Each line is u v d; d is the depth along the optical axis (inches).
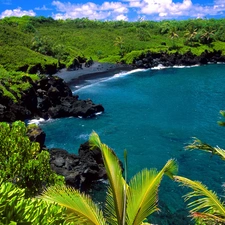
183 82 3459.6
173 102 2655.0
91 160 1317.7
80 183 1181.1
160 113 2338.8
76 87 3203.7
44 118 2209.6
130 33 5753.0
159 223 1036.5
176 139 1813.5
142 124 2085.4
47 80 2417.6
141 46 4813.0
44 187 516.1
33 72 3558.1
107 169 359.9
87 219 340.5
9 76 2345.0
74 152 1684.3
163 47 4773.6
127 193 352.5
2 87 2100.1
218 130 1955.0
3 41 3988.7
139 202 342.6
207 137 1850.4
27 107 2210.9
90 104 2335.1
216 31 5442.9
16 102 2089.1
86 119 2197.3
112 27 6323.8
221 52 4817.9
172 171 361.4
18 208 229.5
